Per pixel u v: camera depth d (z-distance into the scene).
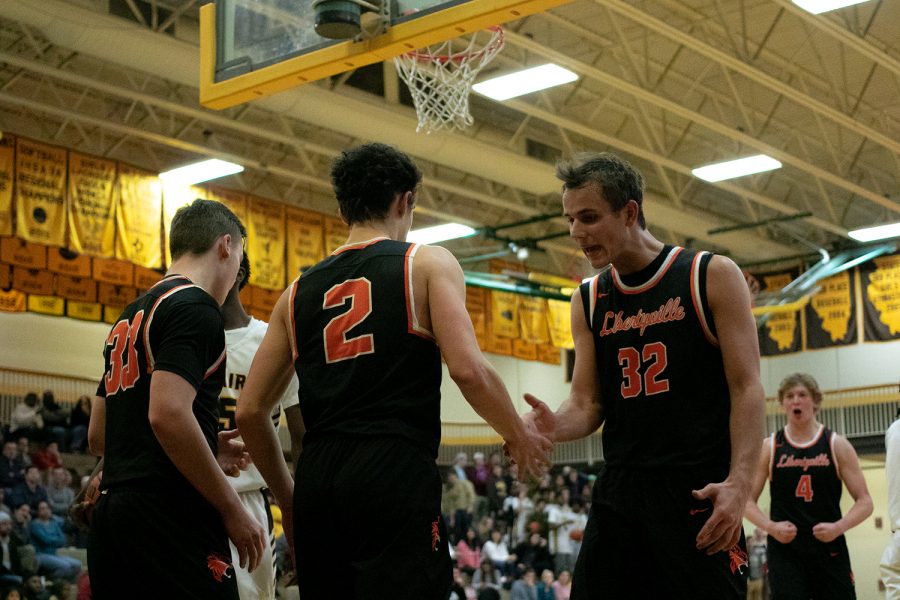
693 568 3.65
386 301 3.33
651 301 3.85
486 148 20.81
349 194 3.56
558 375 31.06
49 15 15.41
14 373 20.92
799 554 7.05
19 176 18.92
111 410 3.85
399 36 8.16
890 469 7.11
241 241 4.24
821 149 24.31
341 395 3.29
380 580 3.08
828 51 20.05
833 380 27.39
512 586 19.44
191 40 17.20
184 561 3.62
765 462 7.22
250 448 3.67
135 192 20.42
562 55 16.78
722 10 18.25
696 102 22.27
